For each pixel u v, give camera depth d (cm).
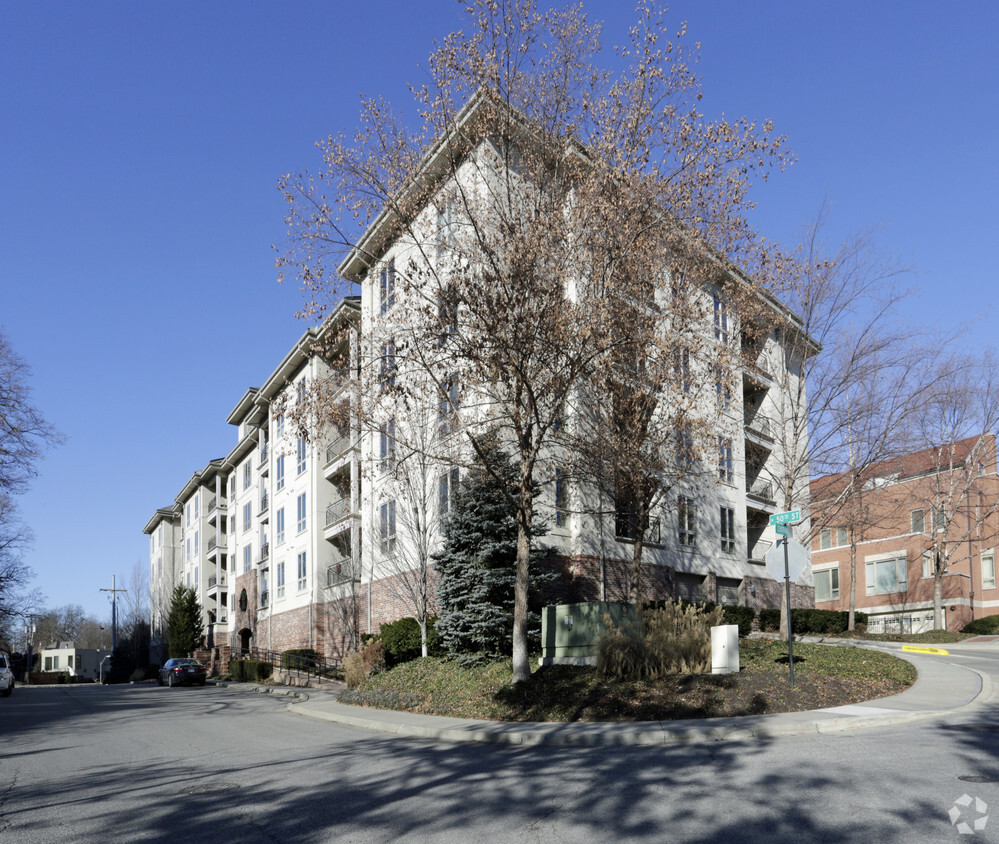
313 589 3550
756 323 2275
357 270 2123
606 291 1631
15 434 2758
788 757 930
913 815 656
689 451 1978
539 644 2097
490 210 1653
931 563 4200
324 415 1683
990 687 1566
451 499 2272
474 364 1733
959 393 3300
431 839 666
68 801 878
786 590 1531
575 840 645
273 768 1066
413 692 1912
